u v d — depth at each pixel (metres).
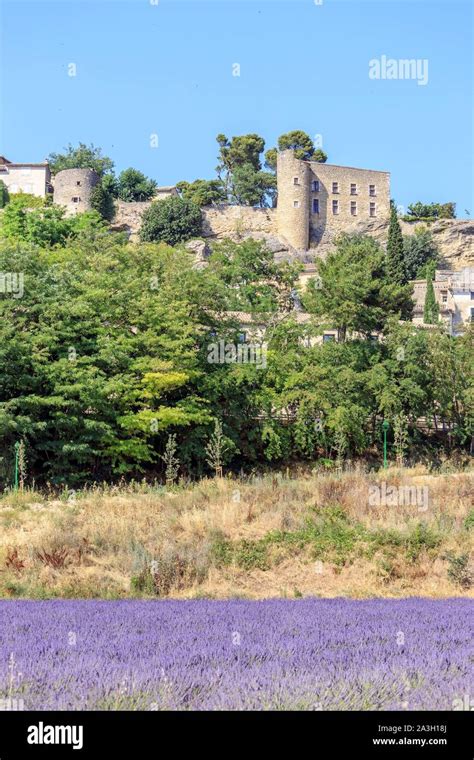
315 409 53.31
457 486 41.41
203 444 49.62
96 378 45.44
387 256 112.25
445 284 106.88
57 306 46.84
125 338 48.84
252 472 48.41
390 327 57.78
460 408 58.75
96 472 46.88
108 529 31.75
